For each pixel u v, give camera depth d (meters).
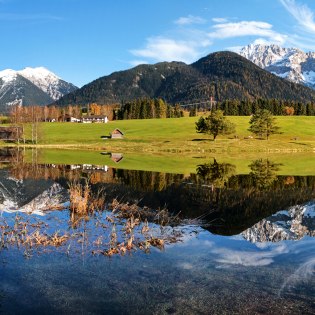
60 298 11.14
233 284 12.09
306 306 10.62
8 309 10.46
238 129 139.25
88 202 24.91
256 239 17.45
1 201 26.30
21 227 19.11
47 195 28.91
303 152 94.12
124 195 29.20
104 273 13.05
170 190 32.00
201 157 77.31
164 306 10.65
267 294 11.36
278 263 14.04
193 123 155.62
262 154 87.62
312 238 17.61
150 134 133.50
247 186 35.28
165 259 14.48
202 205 25.84
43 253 15.09
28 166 52.59
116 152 89.75
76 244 16.36
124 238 17.44
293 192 32.00
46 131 141.75
